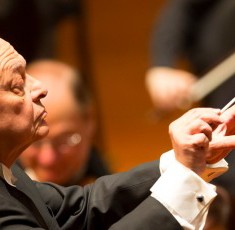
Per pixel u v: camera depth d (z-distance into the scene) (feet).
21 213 15.16
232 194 19.27
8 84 15.48
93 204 16.97
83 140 23.39
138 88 44.68
